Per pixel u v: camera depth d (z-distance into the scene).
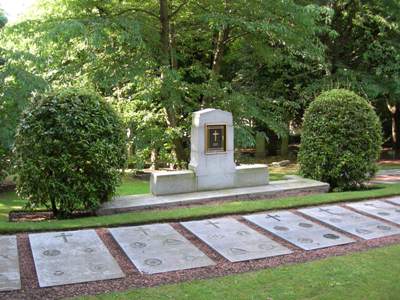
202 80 16.22
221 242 6.15
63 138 7.39
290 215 7.52
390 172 14.59
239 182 9.52
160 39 12.95
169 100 12.52
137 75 11.91
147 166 16.41
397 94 17.88
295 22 12.65
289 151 22.86
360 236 6.51
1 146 10.69
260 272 5.15
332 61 18.42
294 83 18.50
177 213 7.36
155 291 4.61
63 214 7.85
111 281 4.89
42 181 7.40
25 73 10.19
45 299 4.43
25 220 7.66
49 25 10.62
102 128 7.67
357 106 10.12
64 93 7.72
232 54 16.52
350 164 9.92
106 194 7.94
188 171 9.19
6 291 4.56
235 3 12.61
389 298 4.49
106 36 11.16
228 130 9.36
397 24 17.09
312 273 5.11
